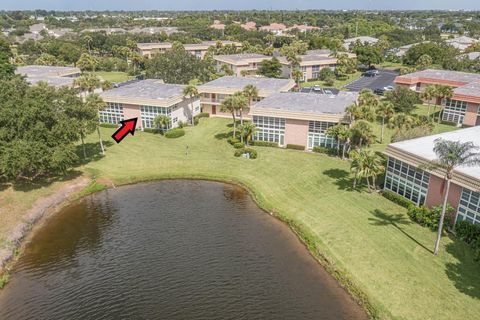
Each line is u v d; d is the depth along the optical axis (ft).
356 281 117.29
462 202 135.64
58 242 144.25
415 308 105.60
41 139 171.12
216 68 445.37
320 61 429.38
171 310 110.83
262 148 225.97
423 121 235.40
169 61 360.28
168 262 131.75
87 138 244.42
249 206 167.53
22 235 146.20
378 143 231.50
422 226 142.41
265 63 402.31
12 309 112.47
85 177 191.01
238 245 140.15
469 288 111.24
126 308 111.96
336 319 106.01
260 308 110.63
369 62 481.46
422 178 150.00
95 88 288.92
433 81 330.54
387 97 302.25
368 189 170.71
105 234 148.87
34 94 185.57
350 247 132.26
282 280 121.49
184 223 155.43
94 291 118.83
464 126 263.70
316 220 150.30
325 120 211.82
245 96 238.89
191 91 260.21
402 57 512.63
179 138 243.60
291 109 222.07
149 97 256.11
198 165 203.31
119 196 178.19
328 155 212.84
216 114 297.53
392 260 124.26
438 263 121.80
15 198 165.17
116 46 571.69
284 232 147.64
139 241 144.15
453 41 576.61
